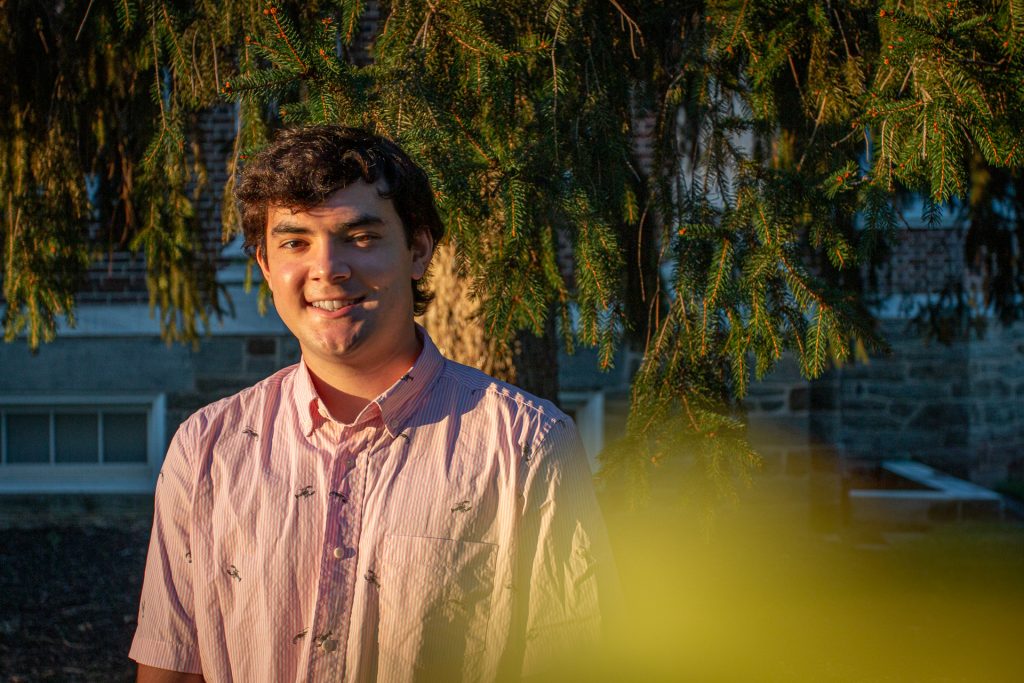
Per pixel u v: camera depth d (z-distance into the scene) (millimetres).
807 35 2572
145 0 2572
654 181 2744
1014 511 6676
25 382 6215
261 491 1379
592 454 5961
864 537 5836
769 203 2422
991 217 4027
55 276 3127
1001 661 3758
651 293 3027
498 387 1415
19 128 2895
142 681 1421
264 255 1437
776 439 5824
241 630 1361
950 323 5652
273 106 3096
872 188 2250
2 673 3906
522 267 2354
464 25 2234
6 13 2762
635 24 2619
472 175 2229
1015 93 2014
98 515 6414
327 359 1368
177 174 2936
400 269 1371
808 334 2381
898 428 7734
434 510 1326
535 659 1333
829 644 3922
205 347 6180
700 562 4449
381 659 1308
